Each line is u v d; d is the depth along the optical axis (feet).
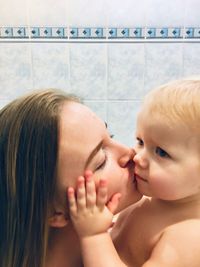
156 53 4.76
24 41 4.74
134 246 2.05
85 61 4.80
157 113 1.86
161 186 1.89
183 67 4.81
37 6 4.63
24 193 1.70
